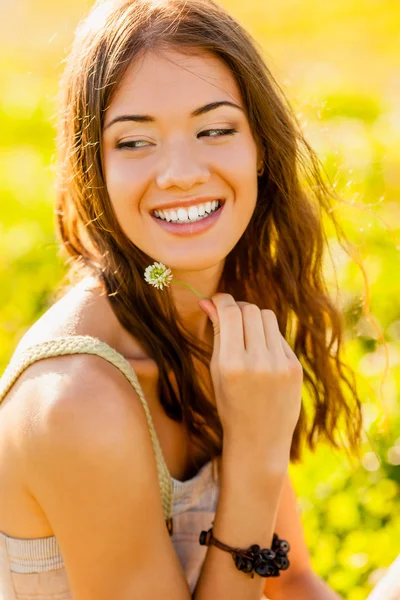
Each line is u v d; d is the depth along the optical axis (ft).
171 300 7.13
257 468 6.60
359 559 11.22
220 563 6.56
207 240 6.57
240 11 49.73
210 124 6.38
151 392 7.11
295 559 8.52
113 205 6.58
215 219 6.58
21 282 18.25
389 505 12.39
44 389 6.07
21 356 6.34
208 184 6.44
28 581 6.63
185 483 7.19
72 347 6.25
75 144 6.70
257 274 8.29
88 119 6.48
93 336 6.62
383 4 48.62
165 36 6.23
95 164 6.56
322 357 8.69
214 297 7.12
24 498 6.28
